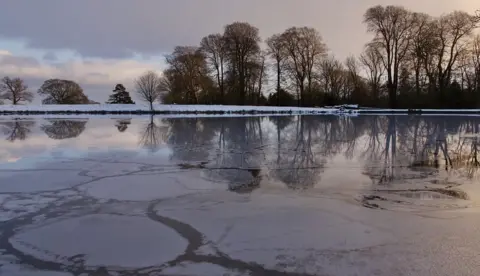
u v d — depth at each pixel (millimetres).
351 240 5031
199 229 5441
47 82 72062
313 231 5348
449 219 5824
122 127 23359
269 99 58312
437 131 19953
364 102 52844
